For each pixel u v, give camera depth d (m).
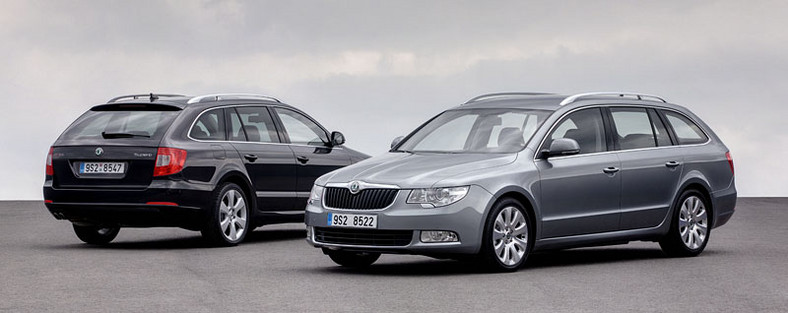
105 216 13.22
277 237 15.45
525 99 12.02
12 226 17.23
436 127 11.93
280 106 15.12
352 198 10.54
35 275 10.35
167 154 13.06
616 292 9.21
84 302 8.59
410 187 10.31
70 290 9.28
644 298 8.84
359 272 10.75
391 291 9.27
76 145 13.35
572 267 11.23
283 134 14.91
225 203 13.77
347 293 9.14
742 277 10.31
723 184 13.05
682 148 12.66
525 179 10.79
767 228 16.94
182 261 11.76
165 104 13.56
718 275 10.47
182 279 10.09
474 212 10.31
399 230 10.27
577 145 10.92
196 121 13.61
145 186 13.02
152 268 11.01
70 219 13.47
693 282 9.91
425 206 10.23
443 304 8.51
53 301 8.63
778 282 9.91
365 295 9.02
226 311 8.16
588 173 11.41
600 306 8.40
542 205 10.95
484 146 11.28
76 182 13.31
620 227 11.78
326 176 11.04
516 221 10.70
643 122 12.41
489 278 10.18
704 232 12.70
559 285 9.66
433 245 10.21
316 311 8.16
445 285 9.67
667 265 11.45
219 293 9.13
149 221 13.15
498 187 10.52
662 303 8.56
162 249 13.28
